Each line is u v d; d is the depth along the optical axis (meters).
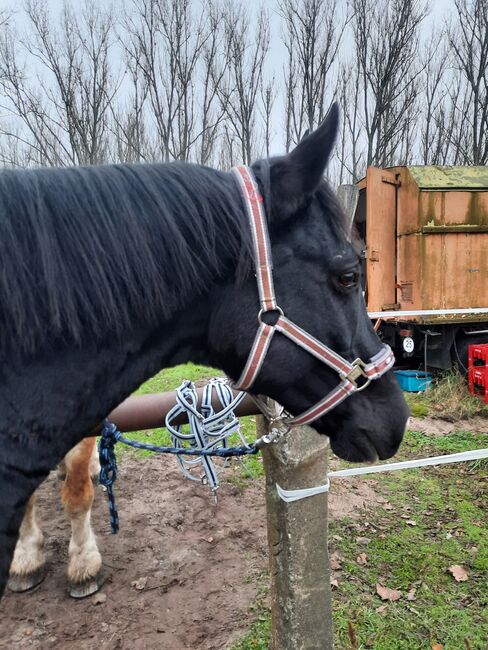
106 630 2.17
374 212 5.90
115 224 1.05
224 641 2.07
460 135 15.75
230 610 2.26
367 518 3.02
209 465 1.80
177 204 1.10
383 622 2.13
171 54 13.98
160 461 3.84
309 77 15.04
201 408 1.74
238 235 1.13
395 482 3.53
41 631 2.17
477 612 2.21
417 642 2.03
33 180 1.05
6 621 2.23
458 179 5.88
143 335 1.12
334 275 1.17
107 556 2.69
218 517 3.04
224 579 2.48
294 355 1.18
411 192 5.91
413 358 6.75
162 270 1.09
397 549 2.69
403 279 6.15
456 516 3.05
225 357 1.20
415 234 5.84
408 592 2.34
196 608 2.29
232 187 1.15
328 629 1.83
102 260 1.02
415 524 2.95
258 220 1.12
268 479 1.75
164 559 2.66
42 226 0.99
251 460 3.84
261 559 2.63
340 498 3.27
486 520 3.00
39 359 1.02
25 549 2.46
